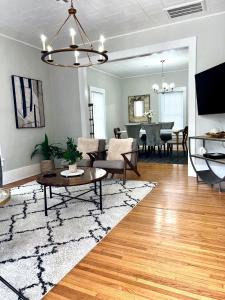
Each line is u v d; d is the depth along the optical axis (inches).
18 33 175.2
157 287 62.0
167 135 276.1
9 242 87.4
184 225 97.0
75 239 88.0
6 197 66.1
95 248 81.7
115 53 190.4
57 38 187.6
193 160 171.0
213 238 85.9
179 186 150.0
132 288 61.9
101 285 63.5
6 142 179.5
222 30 152.5
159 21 163.2
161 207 117.0
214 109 145.8
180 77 338.6
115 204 122.3
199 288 61.2
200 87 155.6
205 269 68.7
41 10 140.6
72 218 106.6
